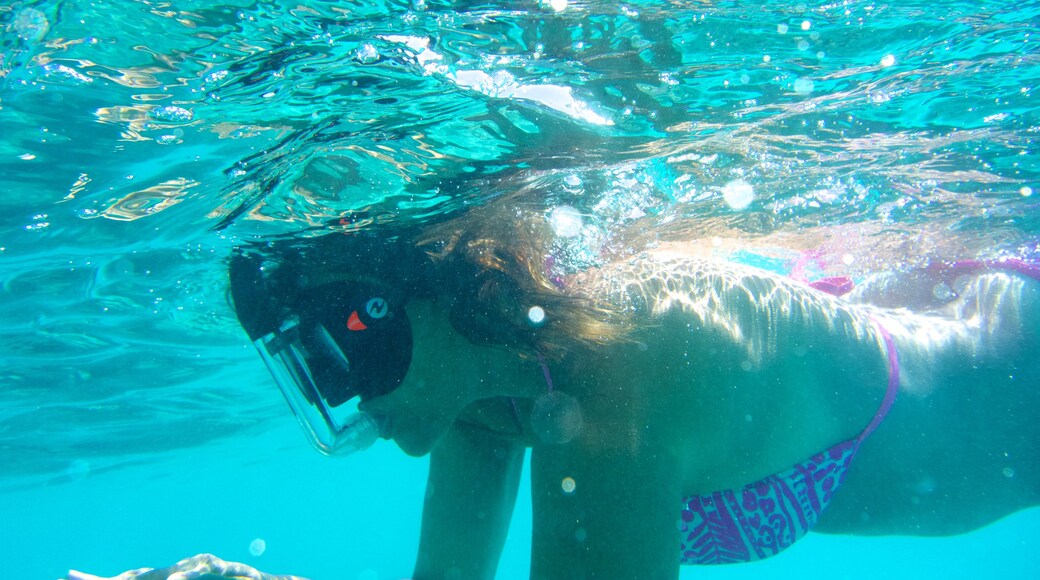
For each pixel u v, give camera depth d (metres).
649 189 1.60
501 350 0.60
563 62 1.10
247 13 0.88
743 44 1.17
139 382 3.39
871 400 0.71
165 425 4.79
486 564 0.82
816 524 0.73
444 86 1.08
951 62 1.33
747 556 0.67
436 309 0.60
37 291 1.94
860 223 2.20
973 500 0.74
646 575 0.52
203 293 2.23
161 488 9.73
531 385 0.61
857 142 1.66
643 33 1.08
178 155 1.20
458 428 0.80
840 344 0.72
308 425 0.64
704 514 0.66
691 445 0.59
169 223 1.51
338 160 1.24
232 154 1.21
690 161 1.57
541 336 0.56
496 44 1.03
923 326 0.83
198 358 3.21
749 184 1.77
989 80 1.43
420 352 0.61
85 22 0.86
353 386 0.64
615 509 0.53
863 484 0.71
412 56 1.01
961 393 0.77
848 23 1.16
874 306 0.92
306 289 0.65
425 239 0.62
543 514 0.56
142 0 0.84
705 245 2.08
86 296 2.07
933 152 1.79
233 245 1.67
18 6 0.82
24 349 2.51
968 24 1.20
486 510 0.82
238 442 6.56
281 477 11.46
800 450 0.67
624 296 0.63
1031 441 0.75
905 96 1.46
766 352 0.66
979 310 0.85
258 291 0.66
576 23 1.03
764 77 1.28
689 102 1.31
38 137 1.12
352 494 18.73
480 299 0.57
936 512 0.74
